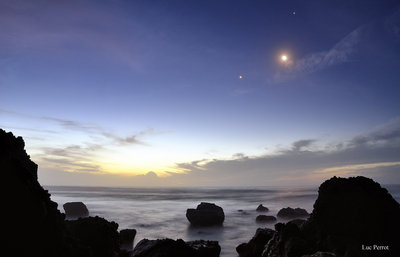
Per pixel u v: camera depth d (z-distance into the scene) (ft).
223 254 111.75
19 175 50.31
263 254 81.10
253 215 249.14
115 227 80.74
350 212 76.59
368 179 84.64
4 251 43.88
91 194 630.74
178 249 76.79
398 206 79.41
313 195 561.84
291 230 76.48
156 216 245.45
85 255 55.72
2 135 52.70
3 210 46.19
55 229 52.54
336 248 66.64
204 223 190.70
